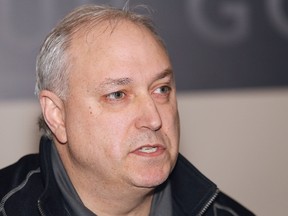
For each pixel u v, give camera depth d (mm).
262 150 3836
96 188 2145
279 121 3811
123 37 2051
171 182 2430
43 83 2189
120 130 2010
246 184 3850
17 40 3445
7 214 2199
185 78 3631
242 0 3658
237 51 3672
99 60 2027
